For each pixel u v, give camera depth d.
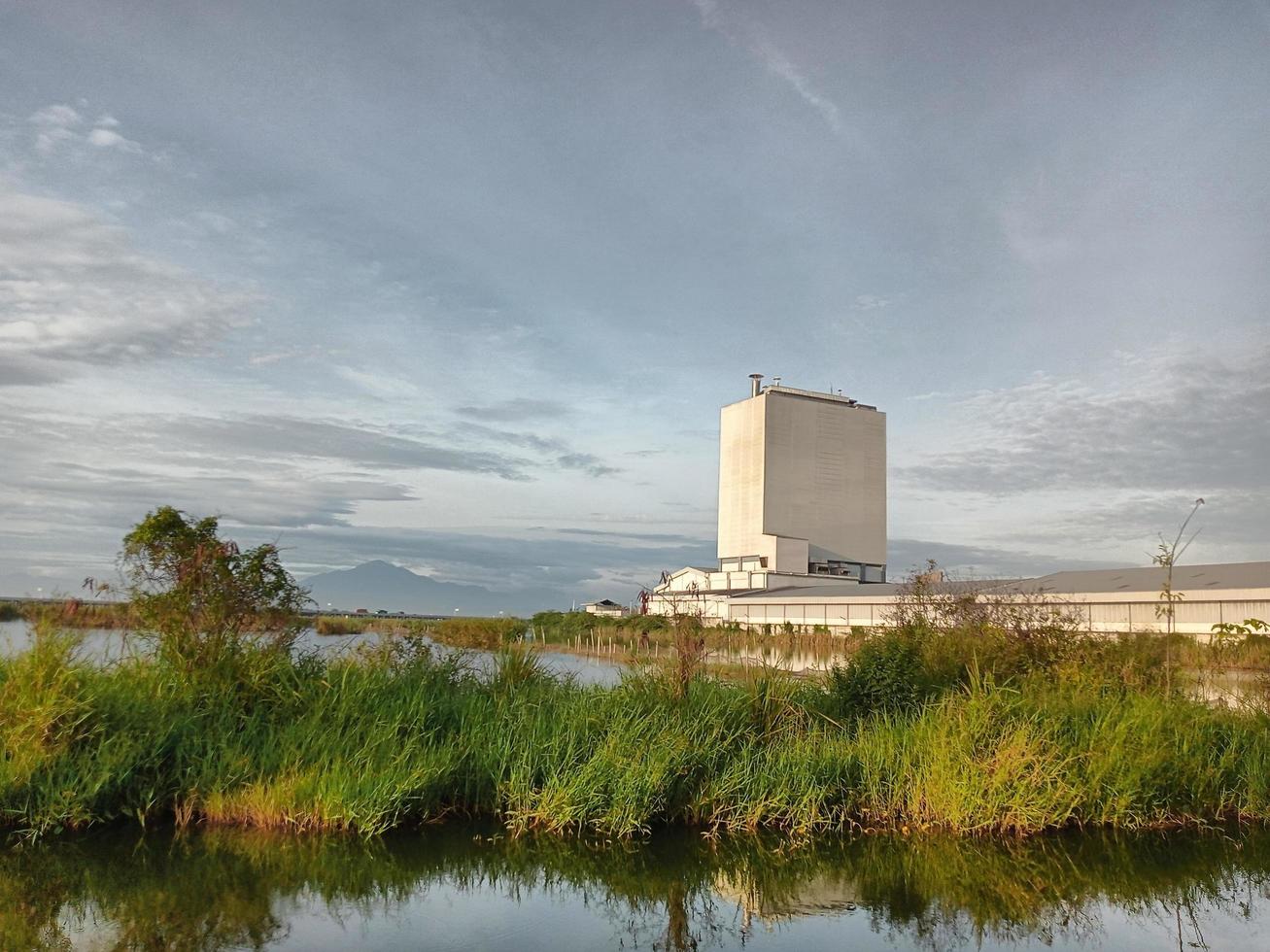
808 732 11.84
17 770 8.95
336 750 9.98
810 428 117.25
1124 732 11.23
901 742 11.47
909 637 15.25
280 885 7.84
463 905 7.60
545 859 8.86
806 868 8.86
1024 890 8.38
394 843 9.04
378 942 6.72
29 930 6.71
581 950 6.72
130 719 9.81
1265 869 9.09
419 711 11.23
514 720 11.35
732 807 10.12
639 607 87.44
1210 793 11.20
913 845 9.66
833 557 117.19
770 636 44.44
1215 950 7.04
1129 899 8.21
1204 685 15.46
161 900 7.41
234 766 9.65
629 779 9.78
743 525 117.06
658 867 8.79
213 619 11.39
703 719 11.55
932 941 7.14
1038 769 10.31
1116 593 45.97
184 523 11.66
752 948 6.90
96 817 9.06
